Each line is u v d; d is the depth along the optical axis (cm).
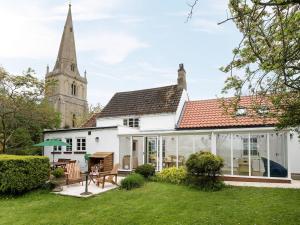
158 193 1298
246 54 682
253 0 505
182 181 1508
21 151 2669
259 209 991
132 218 955
